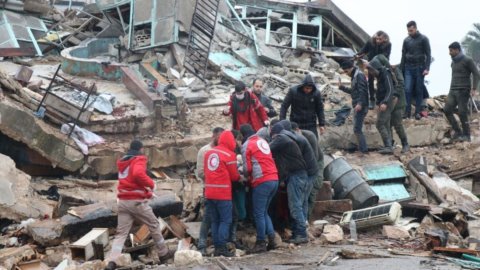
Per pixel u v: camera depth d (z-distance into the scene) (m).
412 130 13.21
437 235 8.43
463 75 12.93
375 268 7.21
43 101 11.56
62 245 8.67
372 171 11.29
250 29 16.23
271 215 9.36
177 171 11.89
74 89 12.63
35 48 16.45
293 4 16.77
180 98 12.60
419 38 13.34
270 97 13.97
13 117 10.62
